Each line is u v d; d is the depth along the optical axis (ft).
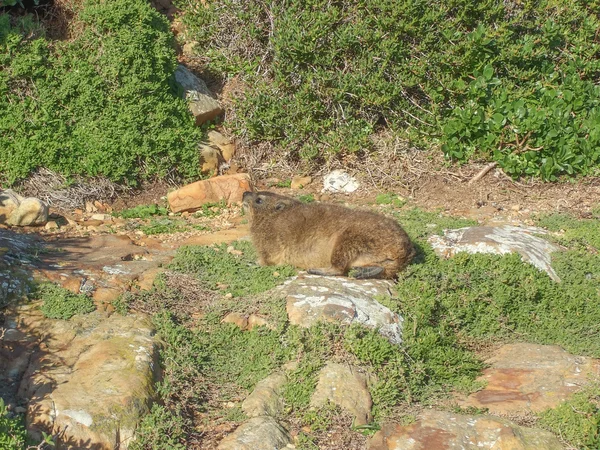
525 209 11.60
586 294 9.52
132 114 11.32
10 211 9.92
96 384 7.53
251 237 9.51
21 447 6.88
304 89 12.10
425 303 8.82
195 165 11.64
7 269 8.52
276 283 8.93
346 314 8.39
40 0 11.93
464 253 9.67
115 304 8.41
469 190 11.95
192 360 8.12
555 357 8.70
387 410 7.93
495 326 9.20
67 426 7.20
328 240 9.14
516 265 9.61
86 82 11.16
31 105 10.92
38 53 11.09
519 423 7.94
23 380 7.56
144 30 11.60
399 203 11.60
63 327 8.06
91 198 11.02
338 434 7.68
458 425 7.79
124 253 9.40
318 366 8.06
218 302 8.71
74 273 8.74
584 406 8.02
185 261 9.20
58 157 10.94
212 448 7.43
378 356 8.16
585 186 12.10
